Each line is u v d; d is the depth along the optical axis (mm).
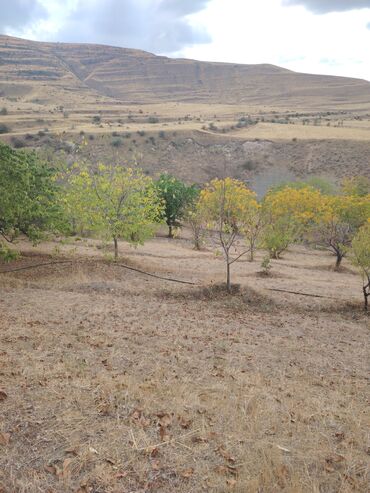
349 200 29375
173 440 4961
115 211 19469
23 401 5484
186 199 40625
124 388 6273
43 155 50406
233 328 12188
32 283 15602
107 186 19234
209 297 16188
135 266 20172
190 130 108562
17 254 17984
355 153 94062
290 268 25938
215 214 21625
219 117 176250
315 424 5961
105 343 8969
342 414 6457
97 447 4695
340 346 11594
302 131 112125
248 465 4613
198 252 30250
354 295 17969
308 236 36938
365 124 135500
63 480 4129
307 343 11508
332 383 8453
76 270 18422
